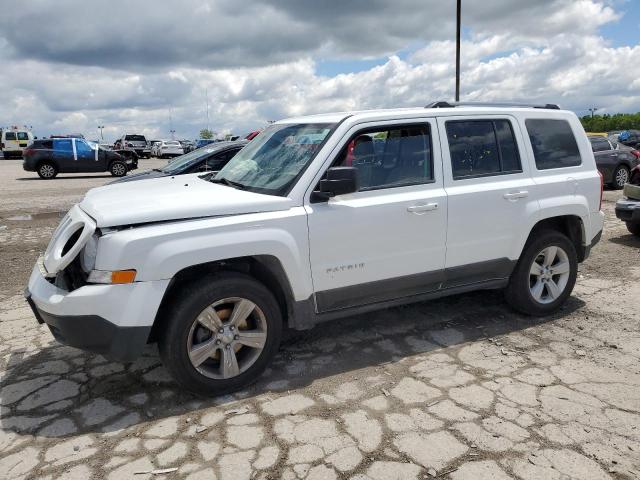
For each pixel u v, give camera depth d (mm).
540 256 4777
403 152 4055
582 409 3234
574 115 5000
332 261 3729
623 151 14328
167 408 3352
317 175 3693
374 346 4219
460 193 4168
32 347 4340
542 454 2803
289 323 3758
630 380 3598
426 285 4207
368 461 2770
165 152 42062
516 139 4527
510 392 3455
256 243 3400
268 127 4758
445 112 4227
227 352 3471
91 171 22000
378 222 3842
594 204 4918
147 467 2758
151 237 3160
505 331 4492
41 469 2762
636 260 6852
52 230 9719
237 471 2709
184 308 3270
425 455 2811
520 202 4449
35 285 3473
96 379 3748
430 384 3582
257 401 3408
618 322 4668
